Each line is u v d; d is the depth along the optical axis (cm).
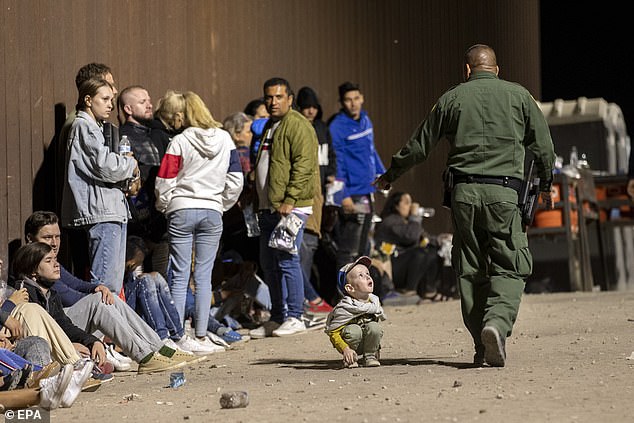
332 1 2839
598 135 3681
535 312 1997
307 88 2109
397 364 1305
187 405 1038
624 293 2520
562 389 1027
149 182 1634
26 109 1590
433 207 3609
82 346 1270
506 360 1277
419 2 3481
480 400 974
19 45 1582
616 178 3231
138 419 963
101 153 1460
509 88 1247
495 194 1216
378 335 1284
